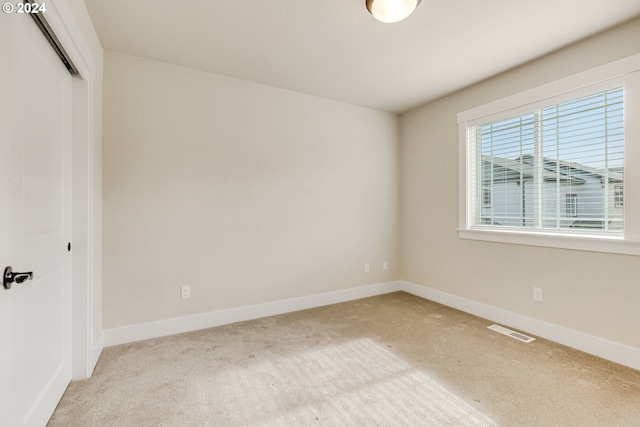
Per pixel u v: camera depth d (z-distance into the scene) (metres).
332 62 2.56
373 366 2.05
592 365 2.04
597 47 2.15
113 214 2.35
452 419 1.53
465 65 2.61
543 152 2.54
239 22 2.01
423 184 3.62
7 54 0.95
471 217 3.13
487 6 1.84
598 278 2.17
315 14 1.93
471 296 3.09
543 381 1.86
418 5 1.83
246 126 2.90
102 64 2.30
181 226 2.61
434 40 2.23
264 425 1.50
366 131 3.66
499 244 2.83
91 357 1.93
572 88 2.28
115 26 2.04
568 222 2.39
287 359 2.14
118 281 2.37
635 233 2.00
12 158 0.99
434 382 1.86
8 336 0.98
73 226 1.83
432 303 3.43
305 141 3.24
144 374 1.94
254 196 2.95
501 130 2.86
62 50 1.55
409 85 3.03
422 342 2.42
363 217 3.65
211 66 2.62
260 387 1.81
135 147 2.43
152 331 2.49
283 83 2.97
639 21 1.96
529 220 2.65
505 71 2.73
